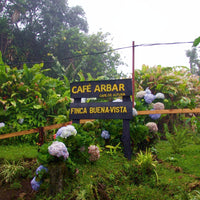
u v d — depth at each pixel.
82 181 3.38
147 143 5.04
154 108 7.04
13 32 21.11
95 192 3.24
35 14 24.55
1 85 6.59
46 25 24.27
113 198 3.28
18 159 4.18
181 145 5.16
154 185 3.54
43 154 3.23
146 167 3.93
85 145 3.97
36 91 6.64
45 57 22.41
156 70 8.41
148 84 8.14
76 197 3.05
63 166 3.18
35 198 3.07
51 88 7.56
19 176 3.72
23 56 20.11
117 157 4.43
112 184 3.56
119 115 4.61
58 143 3.23
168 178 3.68
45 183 3.17
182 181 3.52
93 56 21.44
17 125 5.91
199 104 7.88
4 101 6.12
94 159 3.96
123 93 4.72
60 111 6.71
